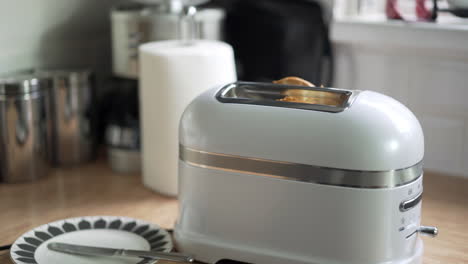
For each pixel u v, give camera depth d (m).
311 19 0.94
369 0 1.00
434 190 0.80
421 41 0.87
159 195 0.78
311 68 0.94
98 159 0.93
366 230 0.50
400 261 0.52
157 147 0.77
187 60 0.72
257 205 0.53
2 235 0.65
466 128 0.89
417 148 0.51
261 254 0.54
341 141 0.49
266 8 0.95
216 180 0.55
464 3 0.83
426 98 0.91
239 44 0.97
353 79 0.98
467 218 0.71
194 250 0.57
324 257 0.52
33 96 0.80
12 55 0.86
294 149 0.50
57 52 0.94
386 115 0.50
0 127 0.79
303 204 0.51
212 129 0.54
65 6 0.93
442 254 0.61
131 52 0.86
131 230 0.64
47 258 0.57
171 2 0.86
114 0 1.05
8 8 0.83
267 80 0.96
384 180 0.49
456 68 0.88
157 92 0.74
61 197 0.77
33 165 0.82
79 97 0.88
